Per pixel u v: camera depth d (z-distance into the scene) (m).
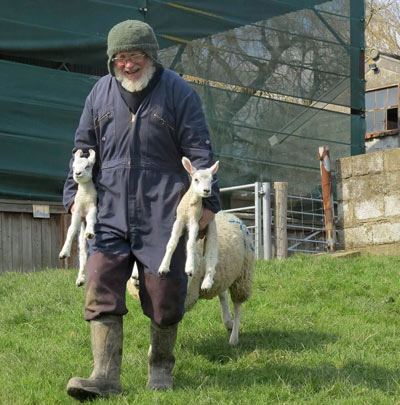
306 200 14.92
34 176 12.19
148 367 5.45
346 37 15.63
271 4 14.70
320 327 7.02
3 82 12.01
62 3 12.48
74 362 5.88
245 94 14.35
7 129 11.99
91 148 5.07
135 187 4.88
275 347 6.39
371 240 12.23
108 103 4.97
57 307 7.62
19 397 4.95
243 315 7.46
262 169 14.45
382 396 5.06
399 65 25.08
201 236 5.01
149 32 4.85
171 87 4.96
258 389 5.16
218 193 4.87
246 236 6.52
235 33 14.30
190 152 4.95
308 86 15.15
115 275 4.84
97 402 4.62
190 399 4.76
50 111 12.32
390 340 6.70
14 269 11.98
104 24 12.84
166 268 4.66
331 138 15.31
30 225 12.18
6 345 6.46
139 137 4.89
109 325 4.82
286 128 14.80
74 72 13.11
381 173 12.12
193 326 6.99
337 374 5.50
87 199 4.91
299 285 8.63
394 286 8.85
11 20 12.06
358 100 15.74
